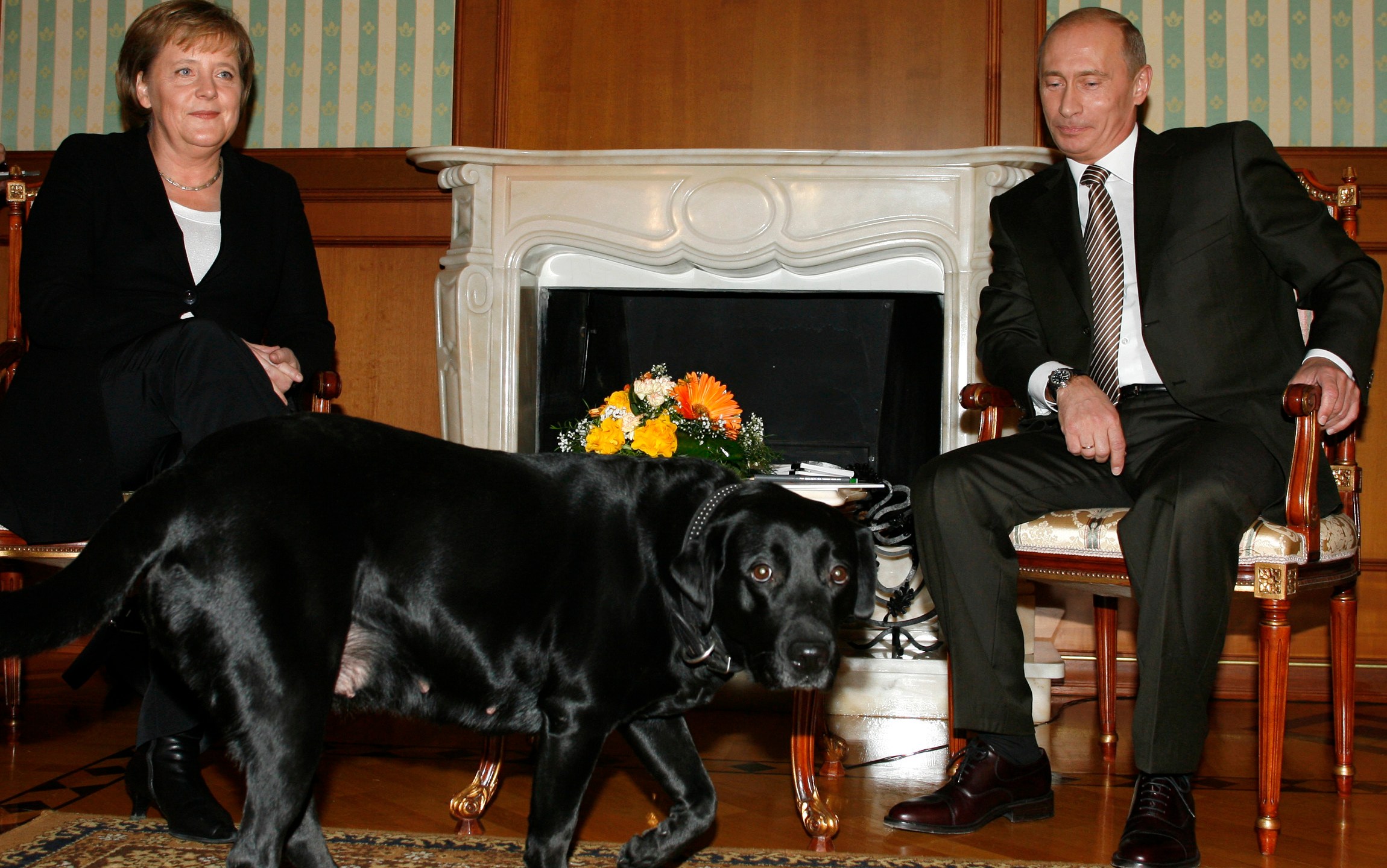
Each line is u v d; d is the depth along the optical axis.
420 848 1.85
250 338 2.39
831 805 2.20
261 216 2.43
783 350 3.81
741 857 1.84
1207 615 1.88
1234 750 2.68
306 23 3.63
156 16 2.29
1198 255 2.18
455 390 3.44
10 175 2.77
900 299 3.71
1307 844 1.96
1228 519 1.88
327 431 1.46
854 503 2.70
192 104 2.28
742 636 1.50
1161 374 2.18
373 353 3.59
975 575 2.09
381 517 1.43
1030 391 2.30
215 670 1.33
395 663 1.46
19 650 1.25
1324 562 2.09
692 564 1.47
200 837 1.85
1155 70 3.41
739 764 2.53
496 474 1.51
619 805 2.16
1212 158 2.23
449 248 3.53
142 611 1.39
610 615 1.48
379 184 3.57
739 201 3.38
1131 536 1.94
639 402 2.38
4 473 2.12
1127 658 3.37
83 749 2.53
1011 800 2.07
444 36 3.61
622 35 3.56
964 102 3.46
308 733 1.34
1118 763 2.56
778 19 3.52
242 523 1.34
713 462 1.67
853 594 1.58
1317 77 3.37
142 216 2.29
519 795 2.22
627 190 3.40
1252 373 2.15
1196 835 2.00
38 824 1.93
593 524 1.52
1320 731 2.88
